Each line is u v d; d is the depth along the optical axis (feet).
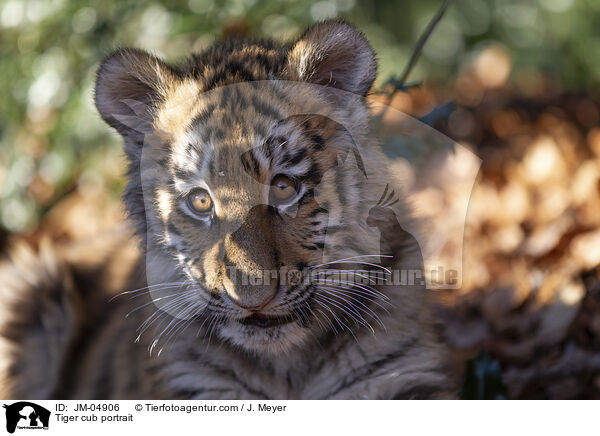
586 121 22.59
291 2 17.48
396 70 21.57
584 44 23.48
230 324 10.25
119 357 13.05
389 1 23.97
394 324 10.93
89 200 20.92
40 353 14.32
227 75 10.32
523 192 18.10
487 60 24.79
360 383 11.10
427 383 11.19
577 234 16.35
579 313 14.39
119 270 14.65
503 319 14.80
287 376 11.27
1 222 20.92
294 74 10.11
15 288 14.76
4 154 20.51
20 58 19.66
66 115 19.27
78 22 18.89
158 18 18.24
